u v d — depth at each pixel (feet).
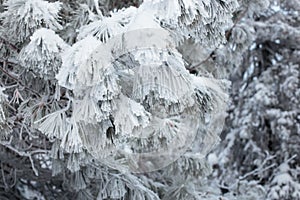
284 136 20.29
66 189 12.23
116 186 10.07
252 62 22.11
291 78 20.48
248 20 14.39
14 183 12.35
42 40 6.56
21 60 6.97
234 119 22.12
